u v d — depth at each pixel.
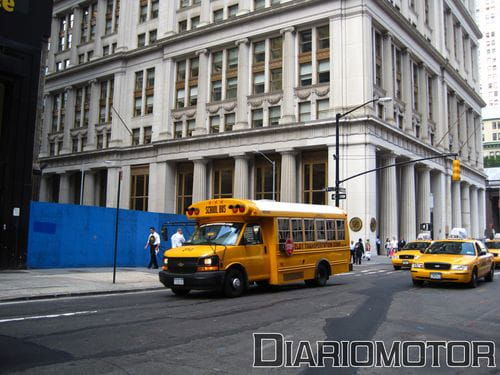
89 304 12.01
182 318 9.83
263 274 14.57
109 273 20.59
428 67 53.28
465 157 64.88
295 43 43.88
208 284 12.95
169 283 13.45
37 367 6.16
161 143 51.16
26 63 20.02
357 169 38.47
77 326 8.88
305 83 43.09
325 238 17.52
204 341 7.71
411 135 46.62
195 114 50.09
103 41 60.66
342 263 18.30
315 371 6.21
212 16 50.12
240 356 6.82
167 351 7.05
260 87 45.84
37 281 16.22
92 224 23.97
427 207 50.56
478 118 72.88
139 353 6.92
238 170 45.44
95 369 6.09
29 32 20.20
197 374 5.94
